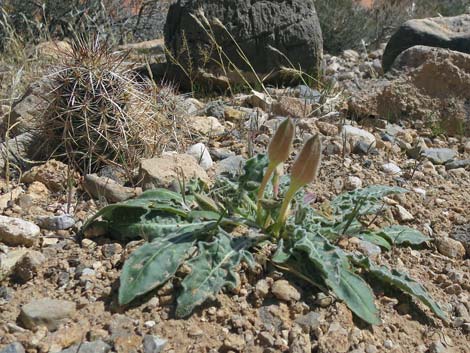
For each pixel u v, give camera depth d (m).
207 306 0.46
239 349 0.43
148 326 0.44
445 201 0.67
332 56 1.37
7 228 0.52
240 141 0.78
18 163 0.69
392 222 0.61
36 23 1.34
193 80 1.01
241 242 0.49
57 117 0.65
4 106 0.87
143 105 0.68
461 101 0.89
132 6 1.62
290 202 0.55
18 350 0.41
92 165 0.66
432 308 0.48
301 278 0.49
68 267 0.50
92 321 0.44
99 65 0.65
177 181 0.59
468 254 0.60
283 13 1.02
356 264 0.52
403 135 0.84
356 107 0.89
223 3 1.00
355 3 1.62
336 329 0.45
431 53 0.91
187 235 0.49
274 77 1.03
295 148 0.75
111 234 0.54
